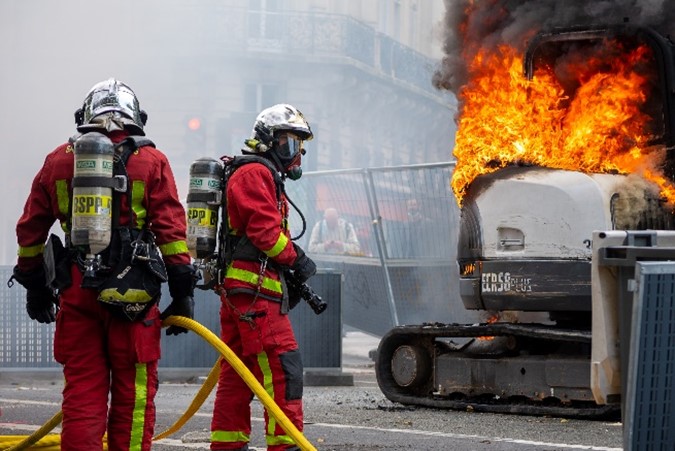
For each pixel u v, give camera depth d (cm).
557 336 928
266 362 628
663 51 973
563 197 934
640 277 456
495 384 980
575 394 928
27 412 938
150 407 562
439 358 1019
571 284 929
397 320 1581
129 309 545
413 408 1001
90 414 547
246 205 630
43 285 592
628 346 470
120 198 550
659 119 992
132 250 547
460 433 821
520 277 949
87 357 552
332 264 1689
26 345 1362
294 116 657
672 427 473
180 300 568
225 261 643
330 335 1318
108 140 543
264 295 632
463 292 984
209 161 650
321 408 989
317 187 1716
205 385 650
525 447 745
